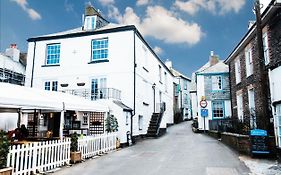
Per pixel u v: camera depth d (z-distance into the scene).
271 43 14.04
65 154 11.02
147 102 24.81
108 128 16.62
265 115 12.06
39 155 9.55
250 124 16.47
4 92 9.31
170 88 38.53
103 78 21.45
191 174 8.73
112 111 17.95
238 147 13.17
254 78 17.12
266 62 15.14
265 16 13.92
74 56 22.56
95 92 21.41
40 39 23.80
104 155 13.52
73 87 22.03
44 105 10.44
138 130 21.39
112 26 23.09
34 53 23.77
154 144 17.97
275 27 13.51
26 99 9.52
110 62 21.41
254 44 17.08
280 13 12.84
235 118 20.17
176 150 14.47
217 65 29.62
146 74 24.97
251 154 11.80
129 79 20.72
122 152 14.52
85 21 23.33
